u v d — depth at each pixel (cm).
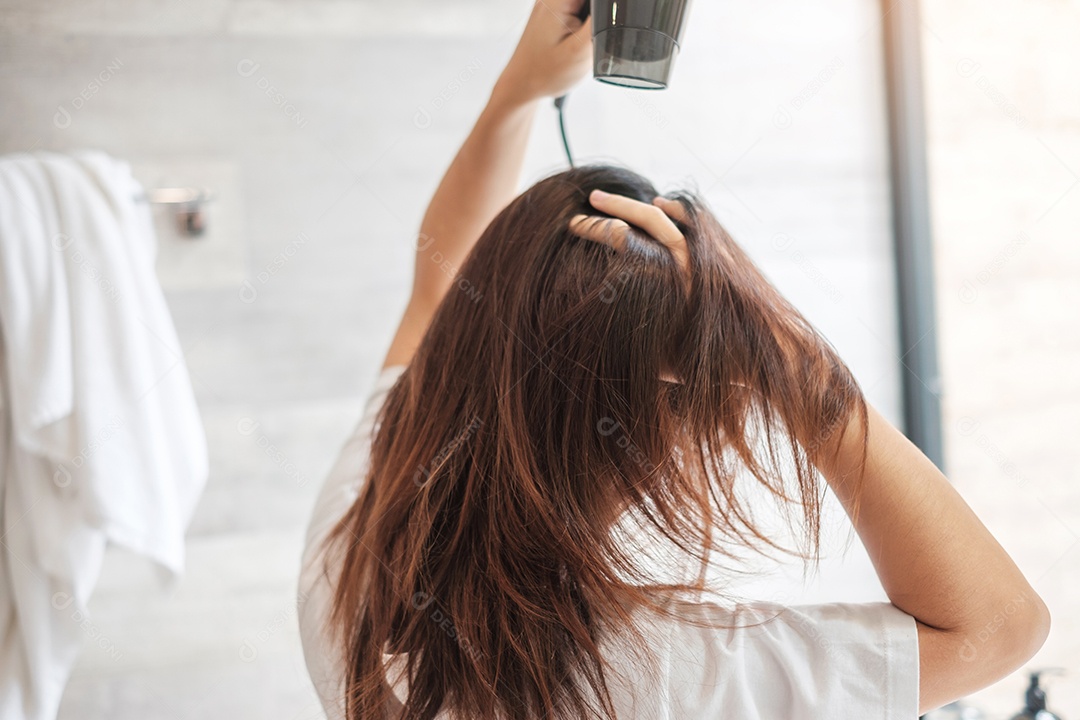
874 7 136
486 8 128
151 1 119
